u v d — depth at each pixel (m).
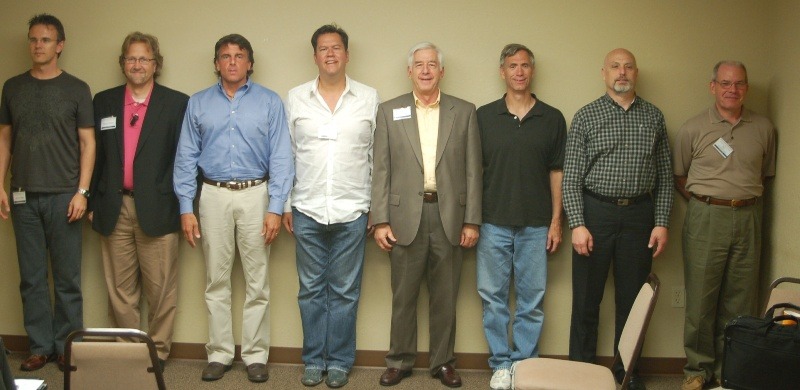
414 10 3.86
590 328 3.70
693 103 3.82
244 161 3.65
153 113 3.73
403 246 3.62
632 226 3.56
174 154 3.81
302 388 3.66
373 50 3.89
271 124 3.69
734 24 3.78
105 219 3.75
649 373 3.93
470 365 3.96
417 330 3.93
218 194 3.66
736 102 3.46
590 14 3.82
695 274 3.59
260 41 3.92
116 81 3.97
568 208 3.58
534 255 3.70
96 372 2.17
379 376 3.85
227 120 3.64
